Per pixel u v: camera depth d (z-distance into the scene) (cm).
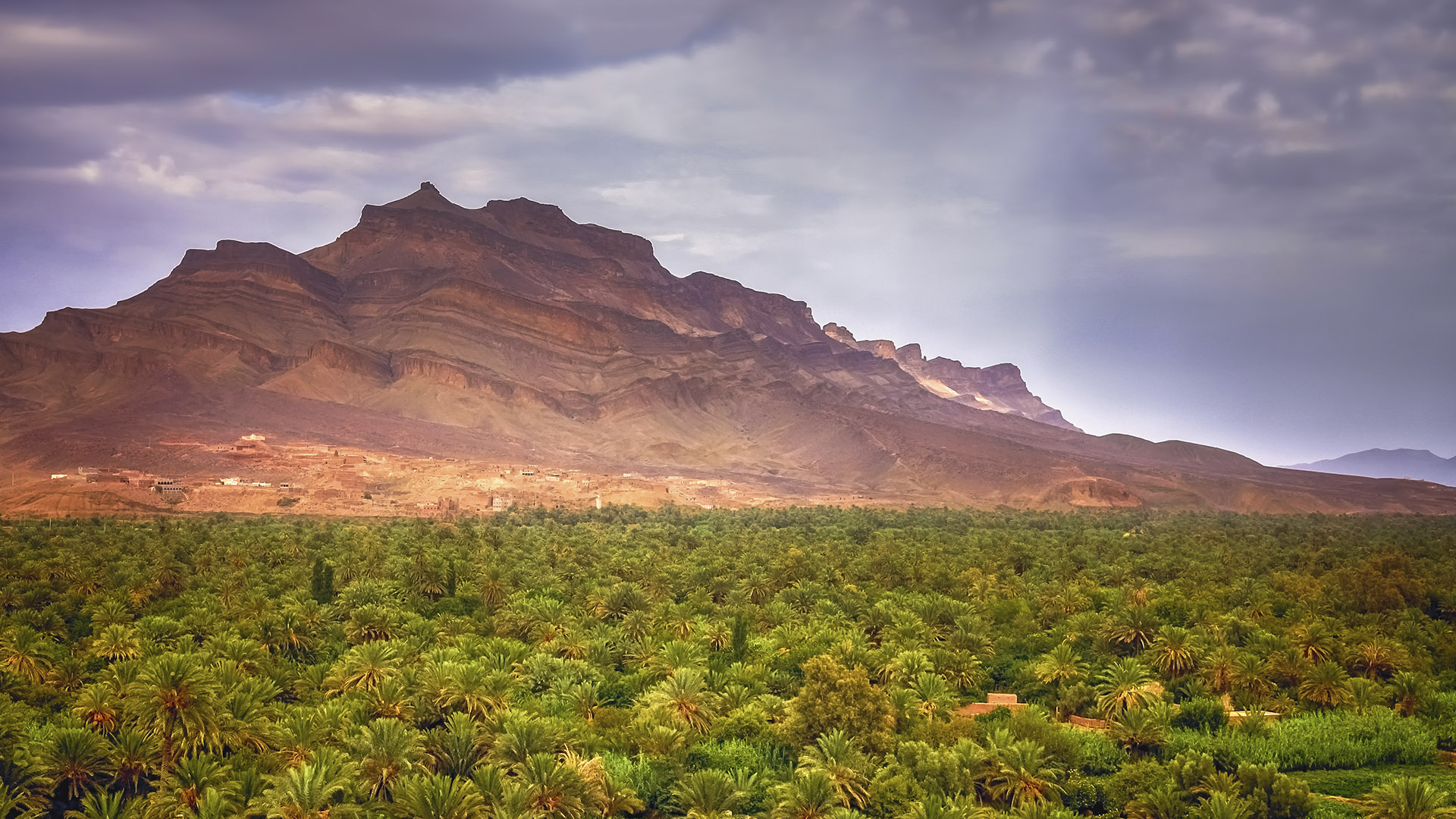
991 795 6538
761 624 11512
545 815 5803
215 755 6341
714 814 6166
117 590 11769
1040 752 6644
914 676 8656
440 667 7494
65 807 6109
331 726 6612
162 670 6388
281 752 6388
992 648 10069
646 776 6669
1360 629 10519
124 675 7194
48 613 10331
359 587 11344
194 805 5756
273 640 9250
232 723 6544
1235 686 9025
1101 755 7419
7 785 5744
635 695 8506
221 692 6838
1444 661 10144
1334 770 7606
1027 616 11894
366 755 6106
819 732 7275
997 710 8744
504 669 8431
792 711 7431
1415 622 11606
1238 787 6419
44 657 8388
